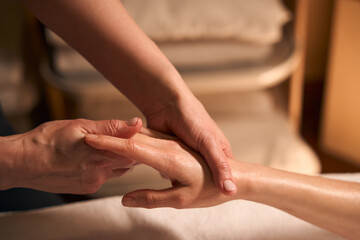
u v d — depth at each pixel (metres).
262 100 1.65
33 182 0.79
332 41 1.74
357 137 1.88
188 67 1.56
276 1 1.56
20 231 0.85
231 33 1.50
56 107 1.80
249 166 0.81
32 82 1.76
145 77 0.86
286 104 1.86
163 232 0.85
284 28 1.72
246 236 0.84
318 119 2.18
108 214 0.87
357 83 1.74
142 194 0.76
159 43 1.52
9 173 0.77
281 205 0.81
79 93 1.58
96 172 0.77
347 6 1.61
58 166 0.77
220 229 0.85
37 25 1.77
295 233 0.84
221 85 1.52
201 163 0.78
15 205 0.97
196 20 1.49
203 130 0.82
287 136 1.54
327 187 0.81
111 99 1.64
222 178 0.77
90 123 0.77
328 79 1.84
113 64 0.88
